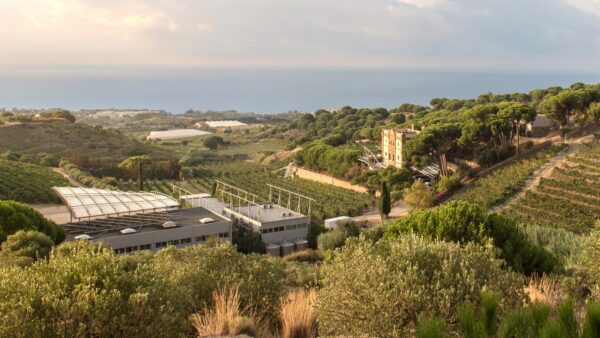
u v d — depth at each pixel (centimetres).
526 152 6075
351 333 584
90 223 4084
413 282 582
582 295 884
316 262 2759
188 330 670
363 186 7188
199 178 9512
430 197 5431
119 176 8950
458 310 383
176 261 984
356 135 11188
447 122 7000
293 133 16712
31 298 547
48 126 11512
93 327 550
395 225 1614
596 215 4066
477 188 5494
